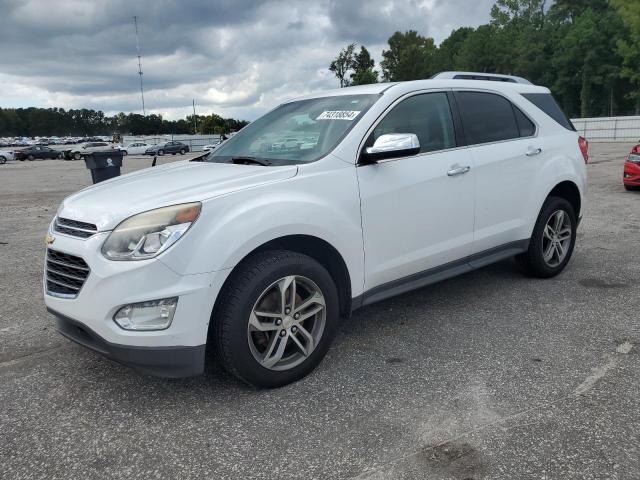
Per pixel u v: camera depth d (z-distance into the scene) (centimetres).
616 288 480
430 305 450
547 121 494
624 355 346
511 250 464
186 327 275
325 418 282
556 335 380
